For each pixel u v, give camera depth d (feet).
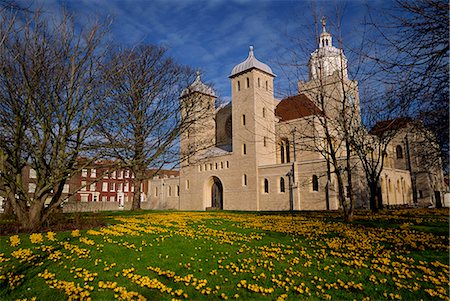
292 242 36.45
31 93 42.80
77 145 48.47
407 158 169.78
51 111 45.80
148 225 52.54
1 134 45.29
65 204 133.49
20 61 40.60
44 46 44.52
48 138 47.47
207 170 180.96
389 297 21.21
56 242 37.04
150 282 24.36
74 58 46.60
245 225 51.78
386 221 53.52
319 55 62.44
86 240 37.63
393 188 145.89
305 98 69.56
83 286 24.35
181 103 85.35
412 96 24.75
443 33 22.62
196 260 30.04
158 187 223.92
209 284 24.21
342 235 39.37
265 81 170.09
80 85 48.73
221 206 174.70
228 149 178.81
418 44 23.80
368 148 77.97
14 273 26.94
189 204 189.88
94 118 51.29
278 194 146.51
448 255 28.63
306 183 136.05
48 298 22.27
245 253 32.01
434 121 26.18
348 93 65.72
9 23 38.34
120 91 63.31
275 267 27.45
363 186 118.73
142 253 32.48
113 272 27.27
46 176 47.14
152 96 70.49
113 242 37.24
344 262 27.73
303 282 23.89
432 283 22.99
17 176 45.55
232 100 171.94
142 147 61.31
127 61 59.00
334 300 21.04
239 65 171.83
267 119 165.58
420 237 36.73
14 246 34.96
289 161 159.33
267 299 21.42
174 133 70.90
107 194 252.83
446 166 56.08
